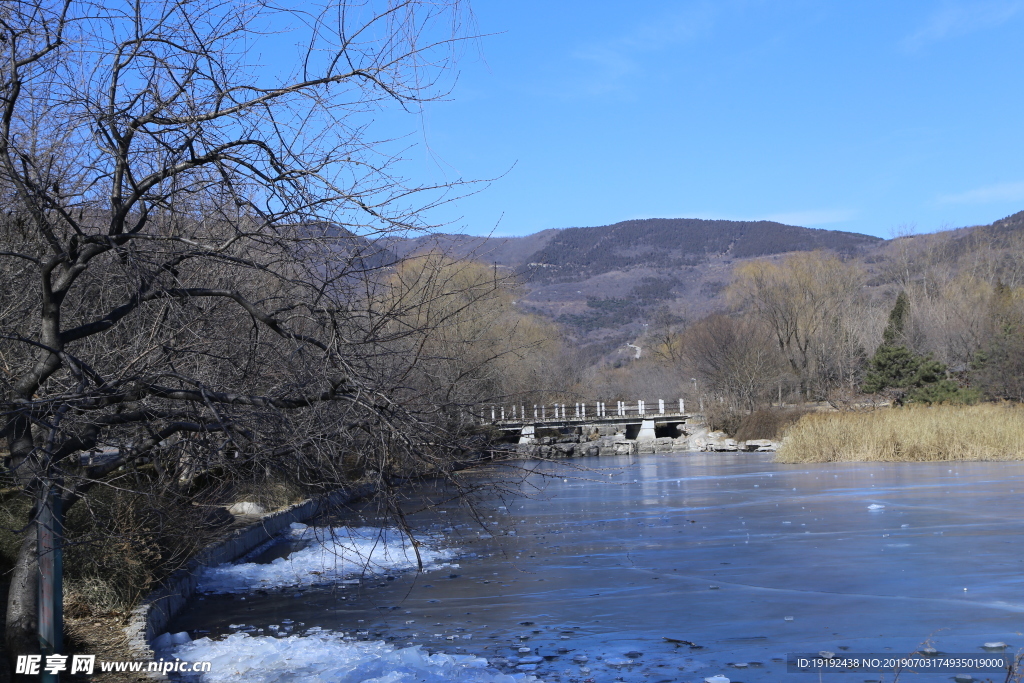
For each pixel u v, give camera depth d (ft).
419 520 65.72
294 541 54.19
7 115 20.44
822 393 220.02
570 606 35.94
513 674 26.20
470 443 22.29
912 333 227.81
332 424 20.53
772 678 25.31
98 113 20.18
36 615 21.34
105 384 20.10
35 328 26.30
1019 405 145.28
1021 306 210.59
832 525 58.39
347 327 21.16
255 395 21.76
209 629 33.01
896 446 120.16
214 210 21.95
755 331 208.03
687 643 29.50
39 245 24.73
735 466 123.54
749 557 46.78
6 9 21.22
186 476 27.14
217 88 19.80
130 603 32.14
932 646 28.09
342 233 20.62
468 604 36.81
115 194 20.68
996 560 43.37
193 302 22.35
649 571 43.60
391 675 24.93
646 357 325.01
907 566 42.50
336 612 35.58
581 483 100.12
